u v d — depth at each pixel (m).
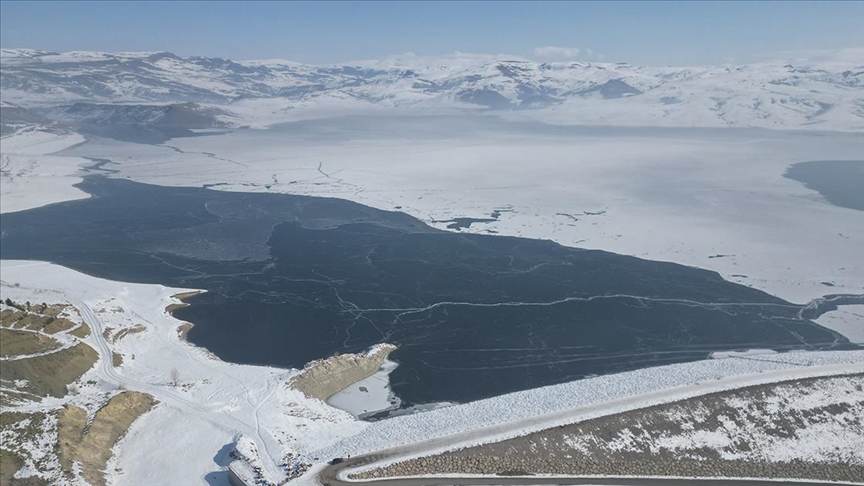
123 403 96.00
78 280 159.00
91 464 81.62
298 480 79.19
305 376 108.56
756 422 91.44
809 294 149.75
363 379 113.25
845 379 99.38
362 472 80.94
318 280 163.88
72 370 105.56
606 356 121.19
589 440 87.69
